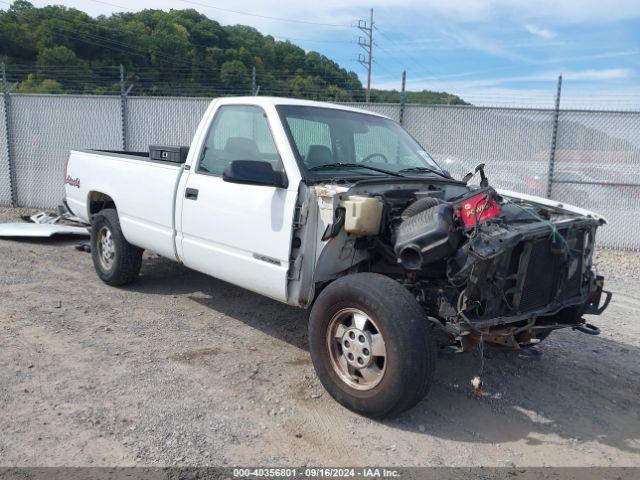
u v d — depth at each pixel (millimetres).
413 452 3508
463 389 4434
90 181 6738
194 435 3553
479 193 3754
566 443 3725
